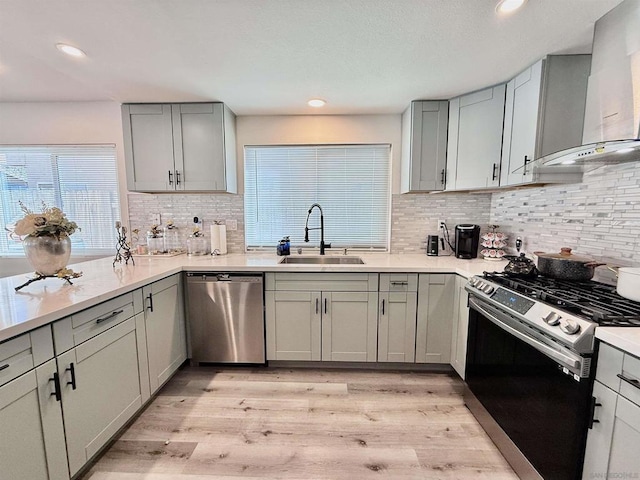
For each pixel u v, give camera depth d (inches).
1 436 37.5
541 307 48.3
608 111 49.7
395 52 64.1
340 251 111.1
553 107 67.1
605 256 61.8
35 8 49.0
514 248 92.8
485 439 63.0
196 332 89.4
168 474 54.0
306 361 91.4
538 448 47.8
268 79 77.3
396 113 105.3
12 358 38.5
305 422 67.7
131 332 63.6
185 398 76.4
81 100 105.5
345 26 54.9
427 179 94.3
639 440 32.7
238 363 91.8
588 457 39.3
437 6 49.4
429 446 60.9
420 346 88.0
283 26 54.9
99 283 62.2
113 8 49.3
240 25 54.5
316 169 111.3
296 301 88.0
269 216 113.7
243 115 106.5
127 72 73.2
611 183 60.3
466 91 85.2
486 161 83.9
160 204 111.3
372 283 86.3
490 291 62.2
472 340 71.9
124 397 61.3
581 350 39.0
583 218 67.3
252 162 111.3
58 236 59.7
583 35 57.6
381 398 76.7
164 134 95.2
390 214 109.7
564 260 61.1
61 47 61.7
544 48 62.6
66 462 46.8
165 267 82.3
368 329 88.0
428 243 104.6
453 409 72.8
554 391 44.3
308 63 68.9
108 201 111.7
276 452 59.1
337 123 106.7
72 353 47.9
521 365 52.5
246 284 87.2
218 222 111.0
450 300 85.9
